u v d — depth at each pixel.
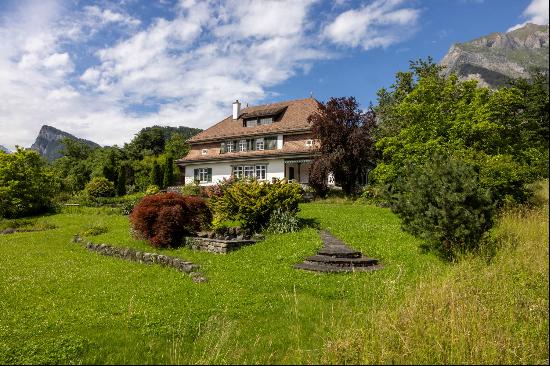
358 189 29.98
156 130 85.94
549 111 34.09
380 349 6.02
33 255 16.09
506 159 15.56
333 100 28.95
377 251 13.14
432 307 7.18
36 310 8.72
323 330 7.09
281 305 8.64
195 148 45.12
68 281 11.35
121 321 7.86
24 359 6.18
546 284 8.14
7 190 29.19
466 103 21.52
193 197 17.34
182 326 7.50
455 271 9.35
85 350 6.55
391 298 8.29
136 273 12.38
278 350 6.50
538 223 11.42
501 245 10.69
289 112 41.16
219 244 14.40
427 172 11.87
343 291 9.52
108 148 73.81
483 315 6.97
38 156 33.88
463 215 10.59
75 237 20.09
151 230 16.12
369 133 28.61
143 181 53.44
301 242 14.30
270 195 16.86
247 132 40.66
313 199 29.28
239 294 9.47
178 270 12.71
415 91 22.22
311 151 34.50
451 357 5.92
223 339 6.77
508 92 20.59
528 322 7.05
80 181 58.12
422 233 11.49
